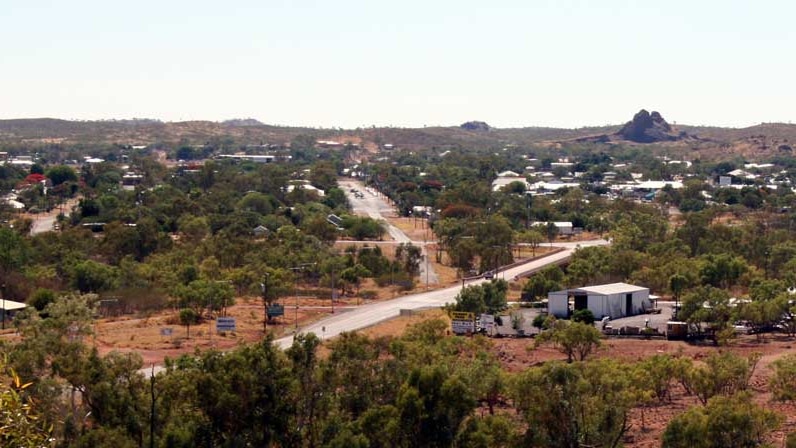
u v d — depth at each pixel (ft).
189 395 303.89
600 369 330.95
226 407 298.35
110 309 647.15
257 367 306.55
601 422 306.14
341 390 330.95
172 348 510.99
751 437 293.23
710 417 294.46
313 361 318.86
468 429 298.97
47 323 462.19
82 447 280.51
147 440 302.04
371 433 293.84
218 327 555.28
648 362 417.90
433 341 481.46
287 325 594.24
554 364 311.27
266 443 303.27
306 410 314.35
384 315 627.05
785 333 571.28
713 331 556.51
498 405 386.93
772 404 379.76
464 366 377.30
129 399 311.47
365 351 334.03
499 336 555.69
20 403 138.21
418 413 293.84
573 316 599.98
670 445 302.04
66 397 322.96
